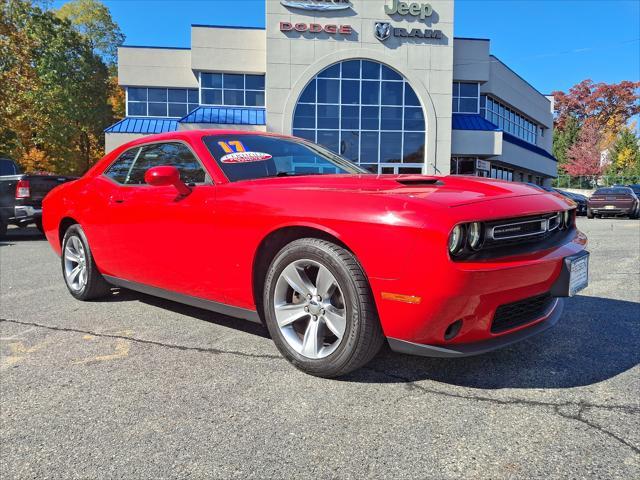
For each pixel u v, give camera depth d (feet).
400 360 9.57
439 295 7.10
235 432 6.95
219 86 85.10
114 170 13.19
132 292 15.88
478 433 6.84
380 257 7.50
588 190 165.48
